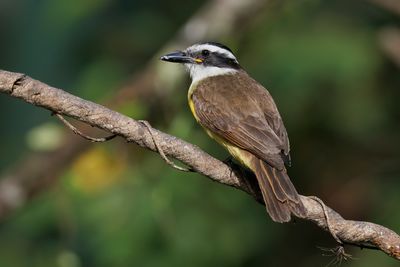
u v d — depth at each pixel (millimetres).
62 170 13445
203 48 11766
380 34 13711
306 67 13422
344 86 13656
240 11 14352
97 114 8414
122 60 14328
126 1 14695
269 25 14289
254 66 13898
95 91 13805
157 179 12891
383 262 12812
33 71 14461
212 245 12789
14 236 13461
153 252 12594
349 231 8570
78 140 13438
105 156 13195
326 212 8680
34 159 13547
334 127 14016
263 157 9359
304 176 14555
